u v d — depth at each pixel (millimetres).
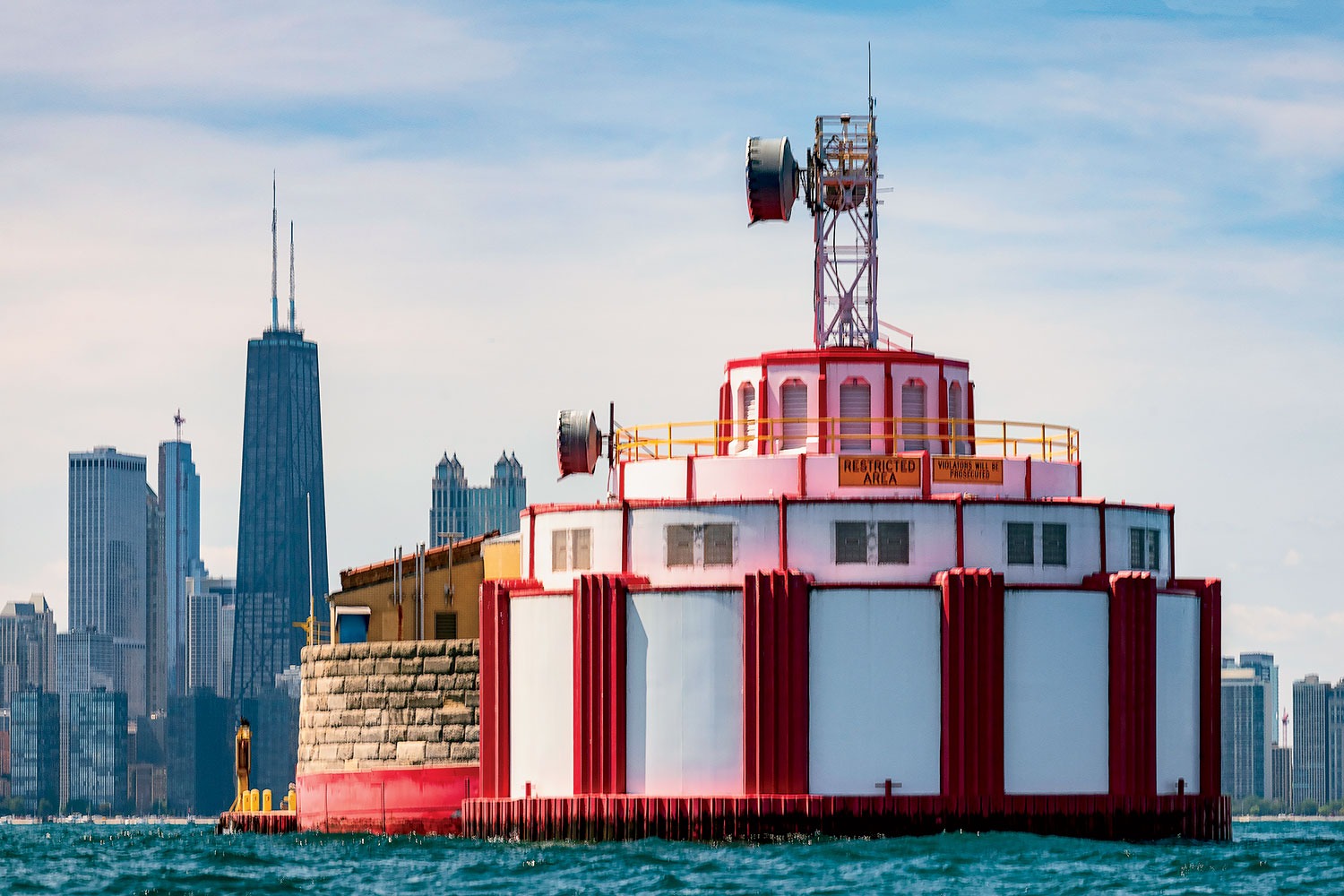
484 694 120875
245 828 149000
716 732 113875
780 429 121875
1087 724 115250
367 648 136250
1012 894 96375
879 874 102250
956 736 112938
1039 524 116000
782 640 112938
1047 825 113750
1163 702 118312
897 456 116688
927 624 113750
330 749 136625
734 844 112312
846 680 113438
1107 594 116188
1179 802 117688
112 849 143000
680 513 116062
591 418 130875
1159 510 121375
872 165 126938
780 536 114688
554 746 117688
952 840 110438
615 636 115125
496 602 120562
